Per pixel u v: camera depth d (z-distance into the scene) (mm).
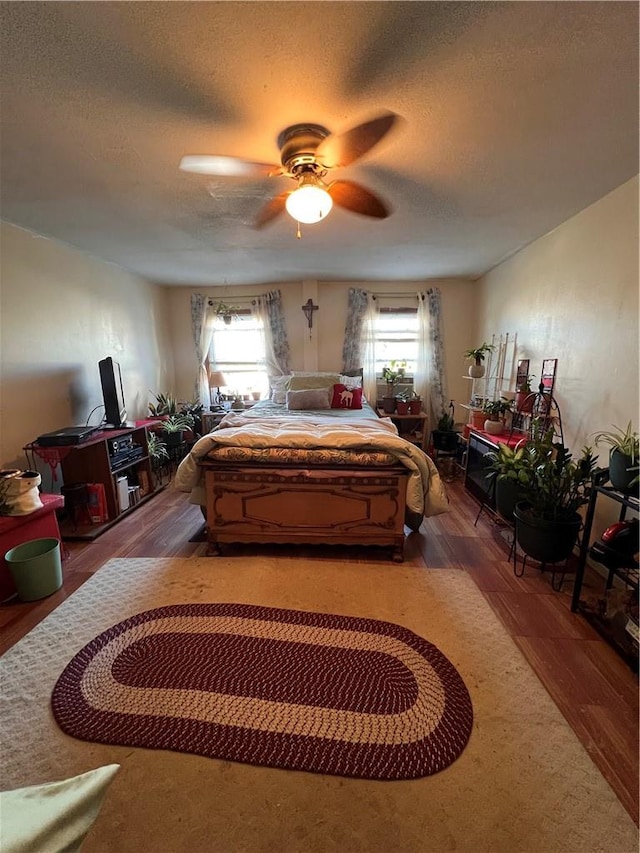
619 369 2172
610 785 1153
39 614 1938
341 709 1401
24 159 1814
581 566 1906
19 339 2744
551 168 1950
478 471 3465
